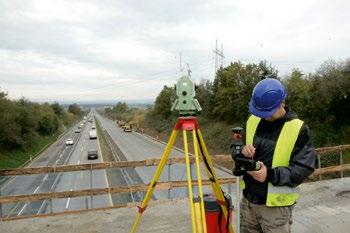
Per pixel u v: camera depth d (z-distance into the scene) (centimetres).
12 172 532
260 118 263
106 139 6425
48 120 6775
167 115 6906
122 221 520
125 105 16838
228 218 334
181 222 514
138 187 588
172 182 600
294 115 253
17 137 4359
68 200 2152
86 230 491
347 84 2331
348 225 495
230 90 3856
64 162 4038
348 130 2306
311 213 539
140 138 6297
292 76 2997
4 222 520
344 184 678
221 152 3384
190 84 307
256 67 3741
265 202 252
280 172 234
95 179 2786
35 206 2086
